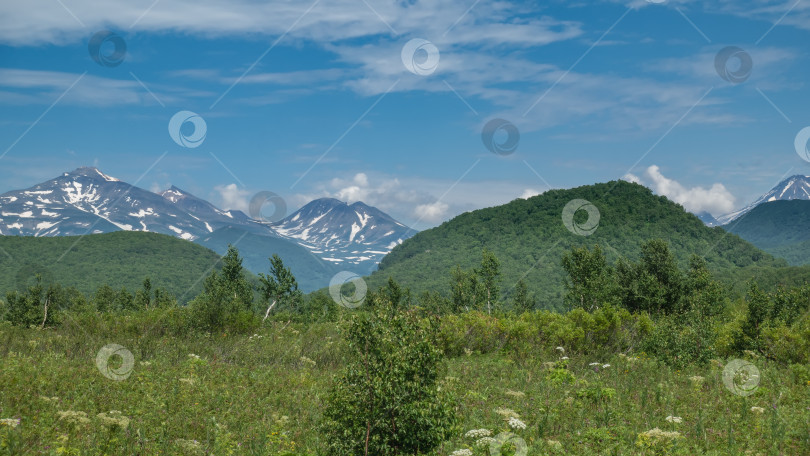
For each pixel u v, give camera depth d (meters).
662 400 12.45
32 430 8.69
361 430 7.86
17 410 9.87
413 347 8.23
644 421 10.91
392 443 8.02
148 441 9.20
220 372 15.65
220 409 11.72
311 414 11.21
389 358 8.11
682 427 10.52
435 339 8.67
